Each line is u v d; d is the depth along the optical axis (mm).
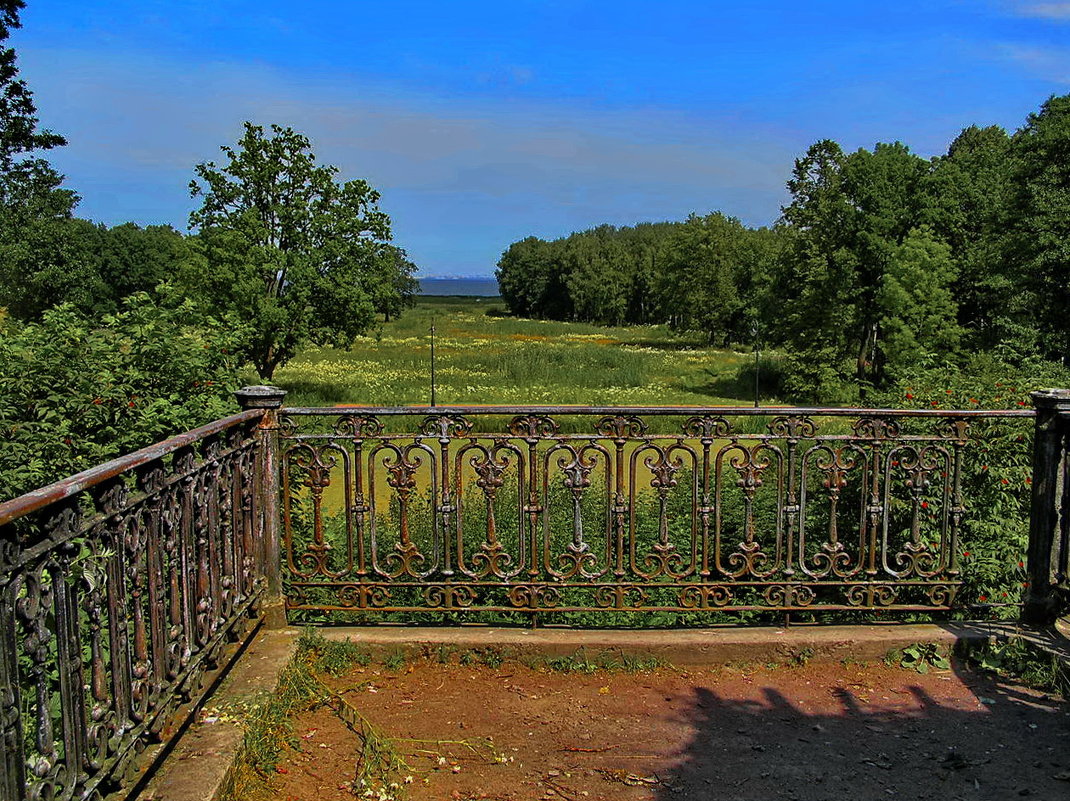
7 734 1761
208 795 2436
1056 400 3783
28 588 1900
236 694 3090
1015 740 3133
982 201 29859
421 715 3314
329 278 22984
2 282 27875
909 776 2889
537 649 3752
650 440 3871
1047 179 22797
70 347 5871
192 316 6785
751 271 53094
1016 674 3674
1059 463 3826
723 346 52281
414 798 2715
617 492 3904
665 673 3717
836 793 2783
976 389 6809
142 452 2500
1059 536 3920
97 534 2229
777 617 5773
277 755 2922
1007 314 24438
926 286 26641
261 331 21500
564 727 3232
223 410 5883
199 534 3047
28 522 2551
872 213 29438
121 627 2379
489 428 14211
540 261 96688
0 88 22297
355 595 3955
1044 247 22406
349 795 2721
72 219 33812
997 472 5887
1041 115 23766
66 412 5559
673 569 3986
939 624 3963
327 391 23906
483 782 2828
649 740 3137
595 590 4012
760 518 7582
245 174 22531
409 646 3773
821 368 28422
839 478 3996
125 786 2400
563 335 56438
